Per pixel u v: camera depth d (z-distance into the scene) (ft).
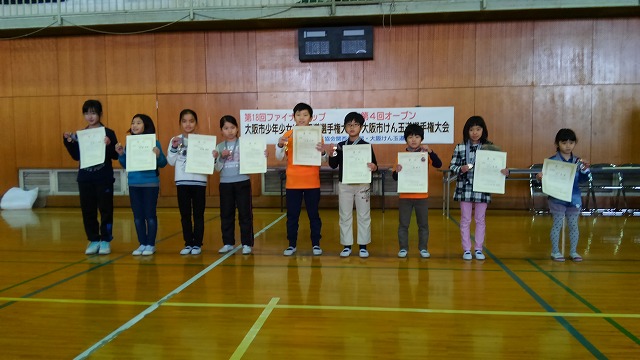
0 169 24.79
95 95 23.91
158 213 21.65
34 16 22.65
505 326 7.84
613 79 21.49
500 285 10.21
